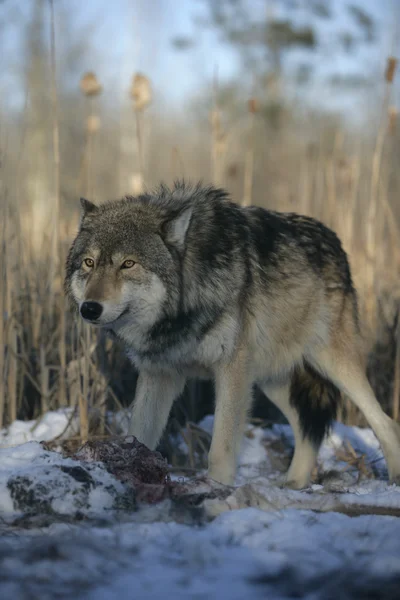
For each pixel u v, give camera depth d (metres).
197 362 7.65
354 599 3.88
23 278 9.66
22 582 3.97
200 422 9.77
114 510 5.44
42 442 7.17
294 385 8.77
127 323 7.20
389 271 12.62
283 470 9.15
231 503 5.45
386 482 8.09
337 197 11.92
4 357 8.86
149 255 6.96
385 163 11.43
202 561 4.27
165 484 5.72
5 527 5.11
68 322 9.42
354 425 10.54
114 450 6.18
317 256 8.71
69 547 4.36
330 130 23.12
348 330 8.84
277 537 4.73
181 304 7.17
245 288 7.65
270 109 28.91
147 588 3.92
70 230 10.80
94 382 9.02
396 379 9.90
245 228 8.02
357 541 4.73
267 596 3.85
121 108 29.66
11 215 9.52
